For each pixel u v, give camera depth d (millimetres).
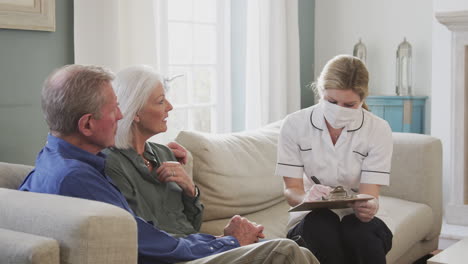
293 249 1662
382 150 2379
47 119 1774
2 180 2008
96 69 1792
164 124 2195
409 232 2867
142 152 2203
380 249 2168
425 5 4785
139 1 3148
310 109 2471
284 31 4449
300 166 2459
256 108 4289
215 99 4332
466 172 4387
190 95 4109
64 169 1663
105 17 2914
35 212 1490
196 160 2736
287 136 2467
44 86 1775
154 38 3223
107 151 2055
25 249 1369
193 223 2275
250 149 3039
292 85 4625
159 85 2168
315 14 5266
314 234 2182
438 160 3336
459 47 4305
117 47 2961
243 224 2143
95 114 1750
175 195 2211
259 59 4277
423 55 4824
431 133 4617
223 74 4367
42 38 2736
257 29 4266
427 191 3260
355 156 2402
